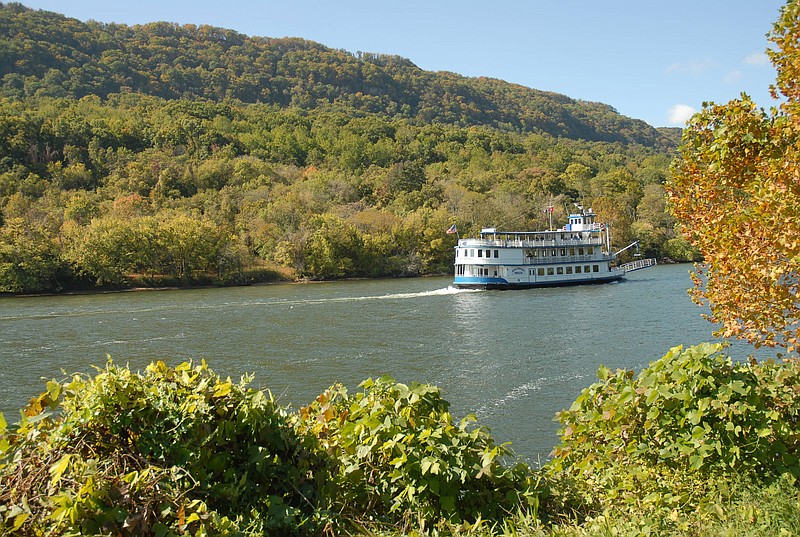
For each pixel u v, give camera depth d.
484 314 41.31
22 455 5.72
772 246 8.55
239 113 188.25
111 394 6.01
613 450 8.55
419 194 117.62
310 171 135.38
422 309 45.06
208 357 27.84
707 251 9.84
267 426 6.77
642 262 72.94
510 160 168.12
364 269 89.62
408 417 7.56
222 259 78.56
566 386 21.22
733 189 9.92
